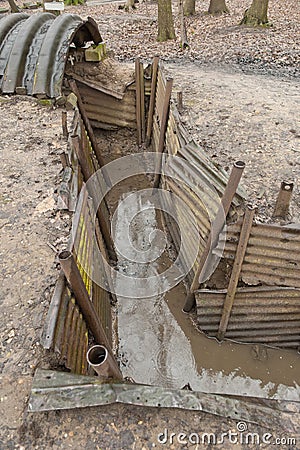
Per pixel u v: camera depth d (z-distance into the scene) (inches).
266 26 576.1
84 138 279.9
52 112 311.9
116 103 373.4
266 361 208.4
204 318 213.3
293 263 178.5
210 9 696.4
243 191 189.2
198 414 128.4
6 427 124.0
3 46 344.5
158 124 327.0
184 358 212.7
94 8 814.5
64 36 343.0
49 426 123.7
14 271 176.7
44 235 195.3
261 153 259.4
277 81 389.4
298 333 207.6
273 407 137.3
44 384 125.9
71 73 364.8
